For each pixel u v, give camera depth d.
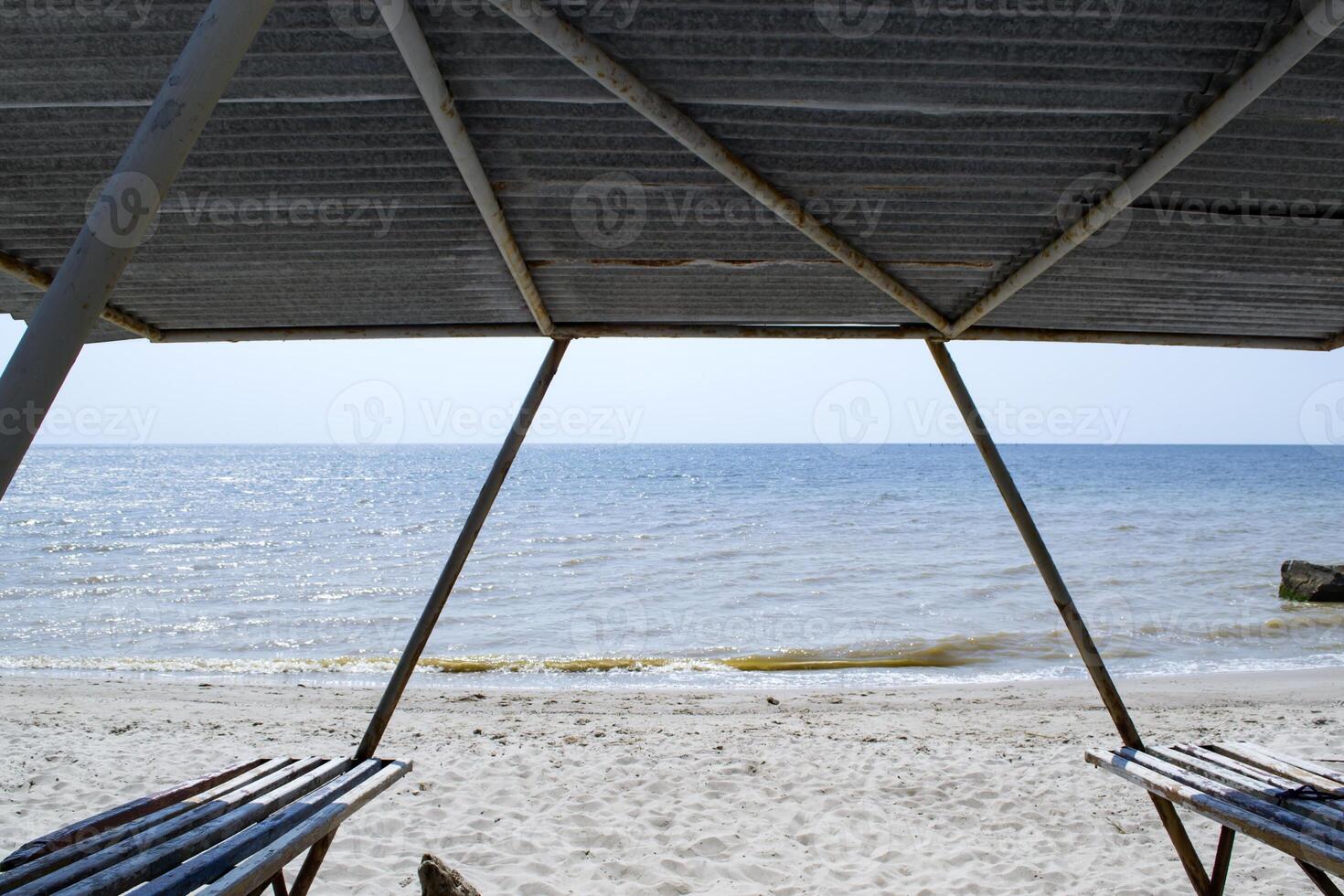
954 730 7.77
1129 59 1.95
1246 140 2.29
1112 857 4.89
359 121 2.23
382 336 3.77
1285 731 7.57
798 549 23.20
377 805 5.67
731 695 9.37
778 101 2.10
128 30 1.91
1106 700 3.70
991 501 39.22
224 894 2.16
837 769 6.53
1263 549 22.66
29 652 12.06
